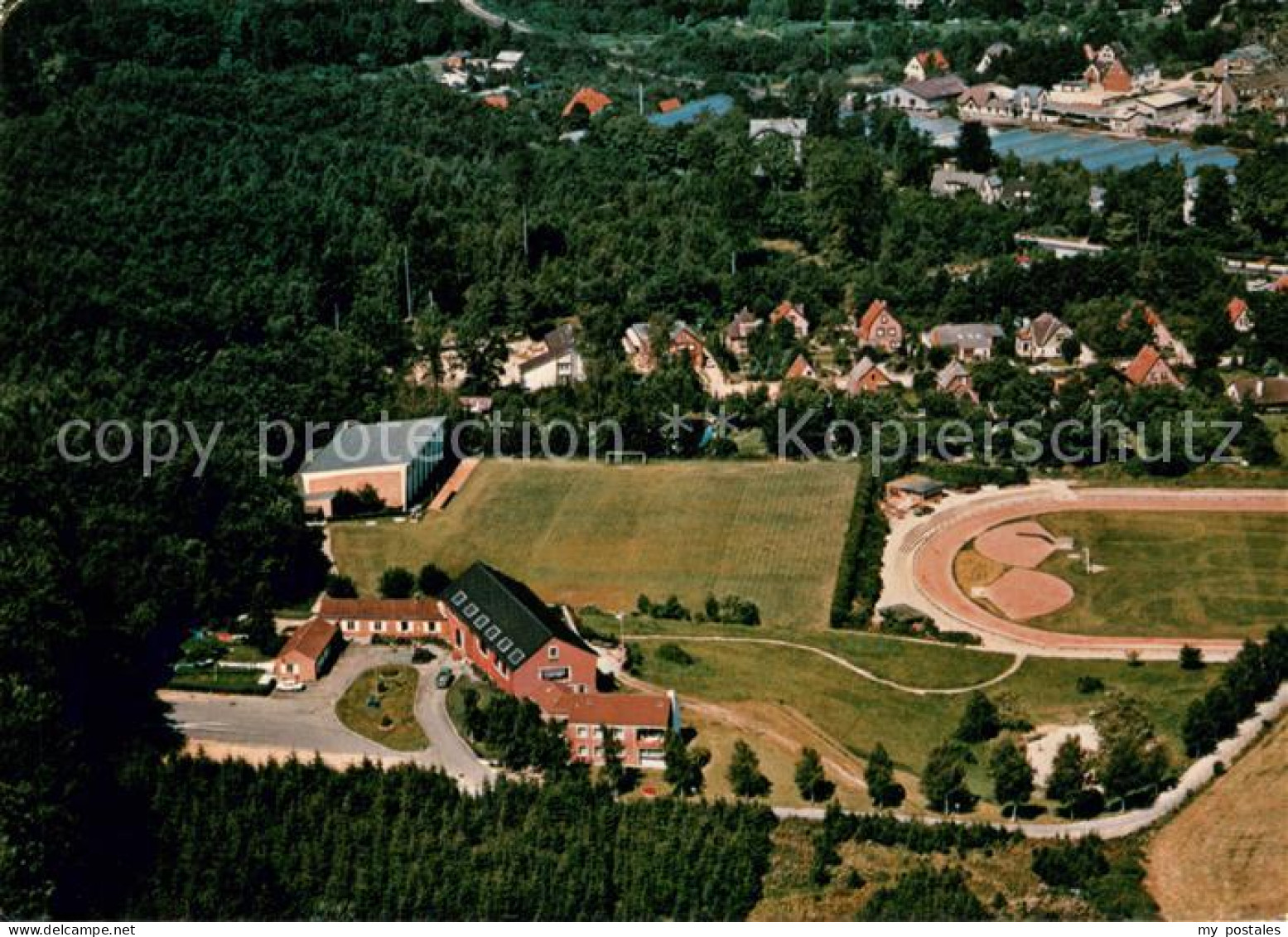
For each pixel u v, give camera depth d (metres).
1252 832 182.50
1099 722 195.38
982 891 173.38
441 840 179.12
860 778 195.25
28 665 196.00
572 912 170.62
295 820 182.38
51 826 173.62
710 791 190.88
